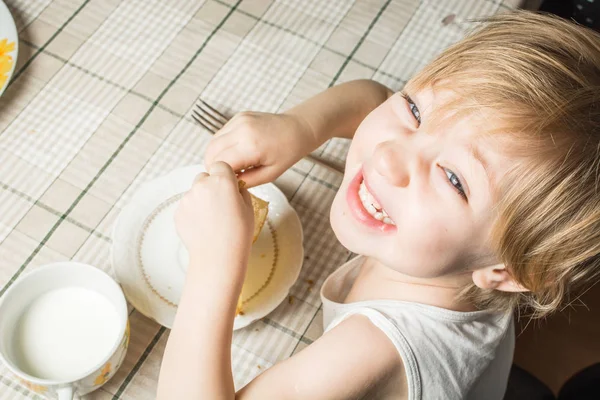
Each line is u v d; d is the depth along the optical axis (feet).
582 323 3.67
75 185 2.98
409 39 3.51
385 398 2.58
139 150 3.09
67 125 3.09
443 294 2.68
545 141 2.15
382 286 2.79
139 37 3.34
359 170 2.61
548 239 2.30
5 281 2.78
